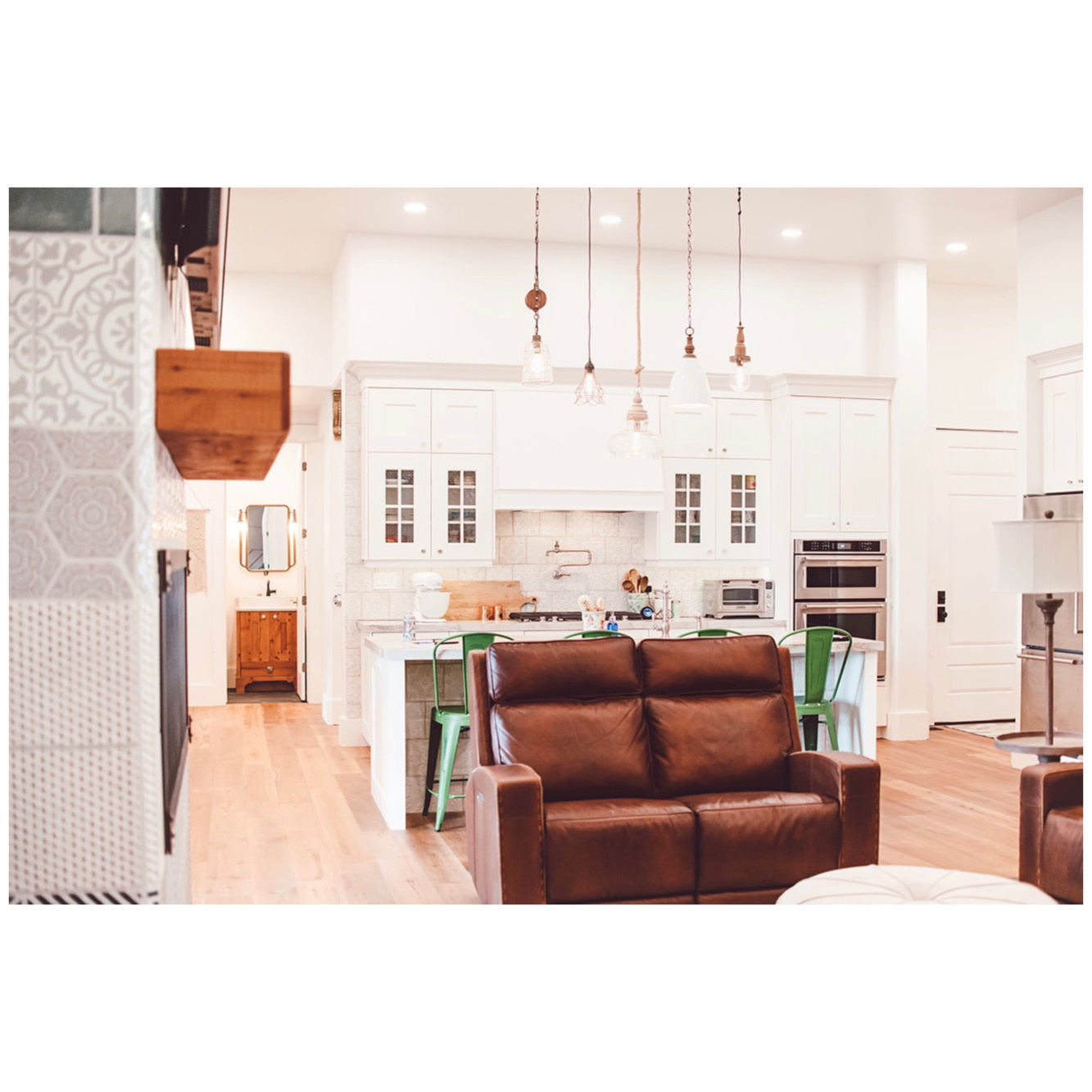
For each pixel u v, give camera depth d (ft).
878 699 24.22
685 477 23.80
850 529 24.07
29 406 5.60
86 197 5.66
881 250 23.54
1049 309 20.43
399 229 21.84
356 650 22.89
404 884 13.38
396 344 22.22
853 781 12.14
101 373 5.64
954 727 25.88
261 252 23.12
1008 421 26.58
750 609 24.07
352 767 20.79
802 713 17.83
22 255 5.61
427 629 21.07
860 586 24.08
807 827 11.93
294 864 14.25
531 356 16.26
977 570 26.40
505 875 10.93
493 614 23.41
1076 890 11.03
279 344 24.54
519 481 22.57
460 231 22.08
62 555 5.60
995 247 23.24
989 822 16.43
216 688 28.55
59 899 5.59
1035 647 20.62
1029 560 14.52
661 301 23.67
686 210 20.65
